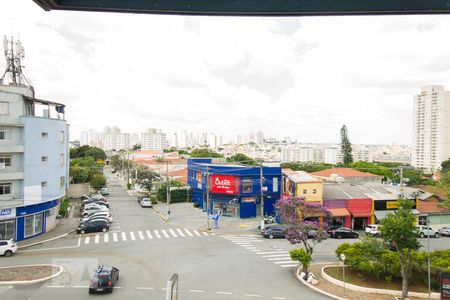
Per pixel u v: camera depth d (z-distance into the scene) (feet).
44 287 67.77
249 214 153.69
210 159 204.33
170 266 83.20
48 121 120.37
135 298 62.13
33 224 116.26
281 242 112.16
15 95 112.47
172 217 153.89
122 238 114.83
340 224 140.15
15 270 78.59
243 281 73.31
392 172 271.28
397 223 66.44
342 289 69.82
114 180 337.72
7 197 109.91
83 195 205.05
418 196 151.33
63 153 131.75
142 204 183.01
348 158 321.93
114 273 69.67
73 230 126.00
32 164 114.52
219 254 95.45
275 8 20.38
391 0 20.01
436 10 20.12
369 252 76.38
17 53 140.36
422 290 69.77
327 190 153.58
